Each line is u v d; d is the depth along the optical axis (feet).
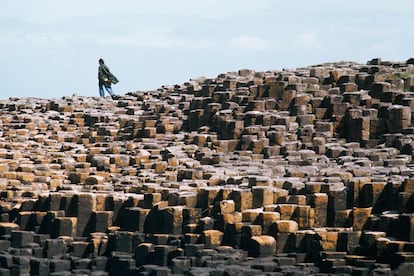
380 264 169.89
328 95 245.65
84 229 210.59
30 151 263.08
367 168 205.26
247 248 187.32
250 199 196.24
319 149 226.38
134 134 266.98
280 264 179.11
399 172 198.49
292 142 232.12
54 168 244.42
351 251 178.60
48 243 204.64
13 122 294.87
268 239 184.44
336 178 197.16
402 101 231.71
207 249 187.73
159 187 212.02
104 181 229.86
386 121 228.84
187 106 278.05
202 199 200.95
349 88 246.47
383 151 216.95
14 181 234.79
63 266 199.11
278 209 190.90
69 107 303.07
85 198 210.79
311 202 191.83
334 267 172.76
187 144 249.75
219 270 173.47
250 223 190.60
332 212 190.29
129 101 304.50
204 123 260.83
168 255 190.08
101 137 270.67
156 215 201.98
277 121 241.76
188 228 195.11
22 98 331.57
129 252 199.93
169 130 264.93
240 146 239.50
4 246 209.97
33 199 220.02
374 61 269.23
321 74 261.44
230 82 269.64
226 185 206.80
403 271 165.58
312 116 240.73
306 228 188.85
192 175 219.82
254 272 173.88
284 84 253.65
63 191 218.79
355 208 187.62
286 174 210.18
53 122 291.58
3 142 273.13
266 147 232.12
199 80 307.37
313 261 181.06
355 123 230.89
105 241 202.80
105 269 198.08
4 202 222.89
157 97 302.25
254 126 241.14
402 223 176.35
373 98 240.73
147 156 241.55
